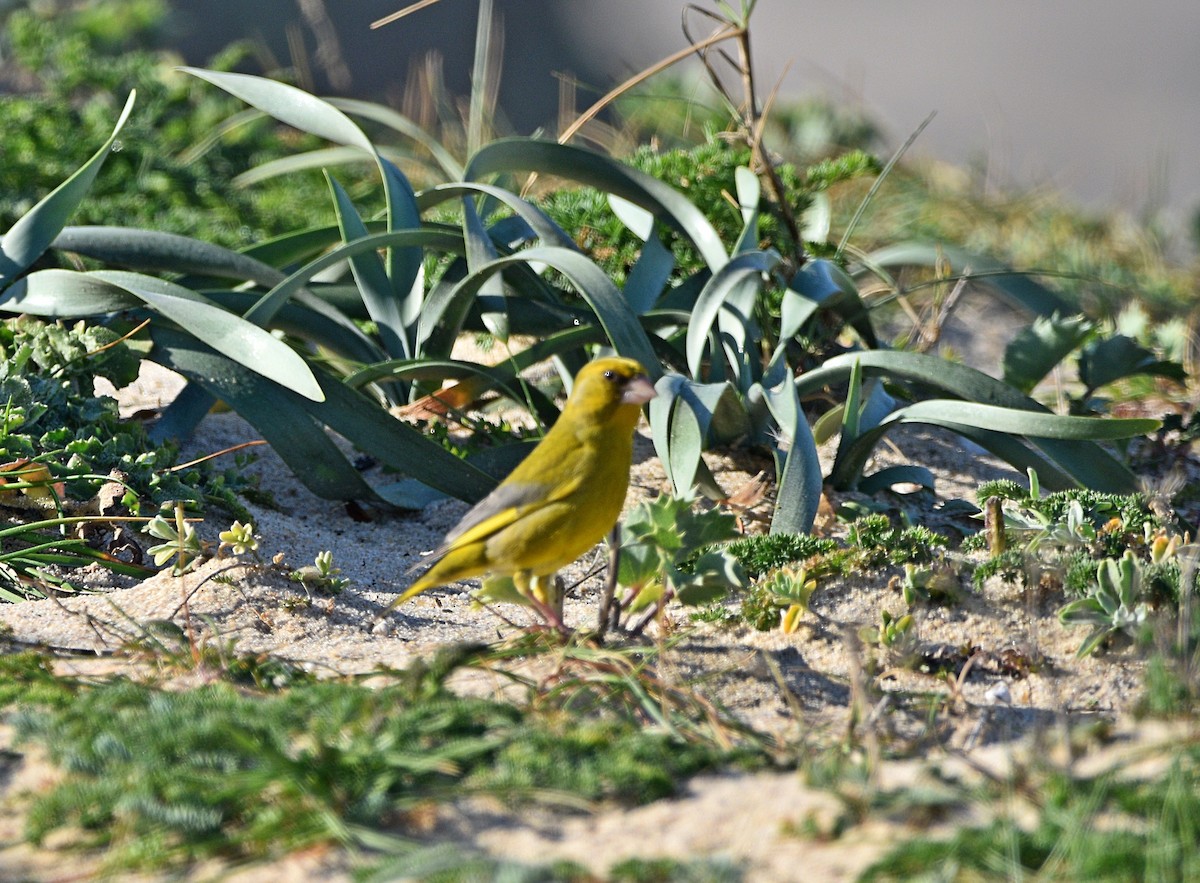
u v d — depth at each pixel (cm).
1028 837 520
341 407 980
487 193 1098
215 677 699
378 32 3903
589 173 1173
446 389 1083
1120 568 765
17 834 549
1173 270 1869
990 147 2169
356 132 1145
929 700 722
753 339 1091
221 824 546
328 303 1141
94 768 582
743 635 790
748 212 1220
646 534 727
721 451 1095
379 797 555
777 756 619
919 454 1160
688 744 625
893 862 506
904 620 762
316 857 531
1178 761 557
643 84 2089
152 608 803
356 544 949
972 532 950
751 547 839
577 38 4300
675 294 1176
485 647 687
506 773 577
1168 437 1202
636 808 566
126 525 891
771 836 538
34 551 850
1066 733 604
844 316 1186
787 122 2081
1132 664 753
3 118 1564
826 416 1020
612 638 763
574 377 1135
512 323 1131
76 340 983
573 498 722
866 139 2097
